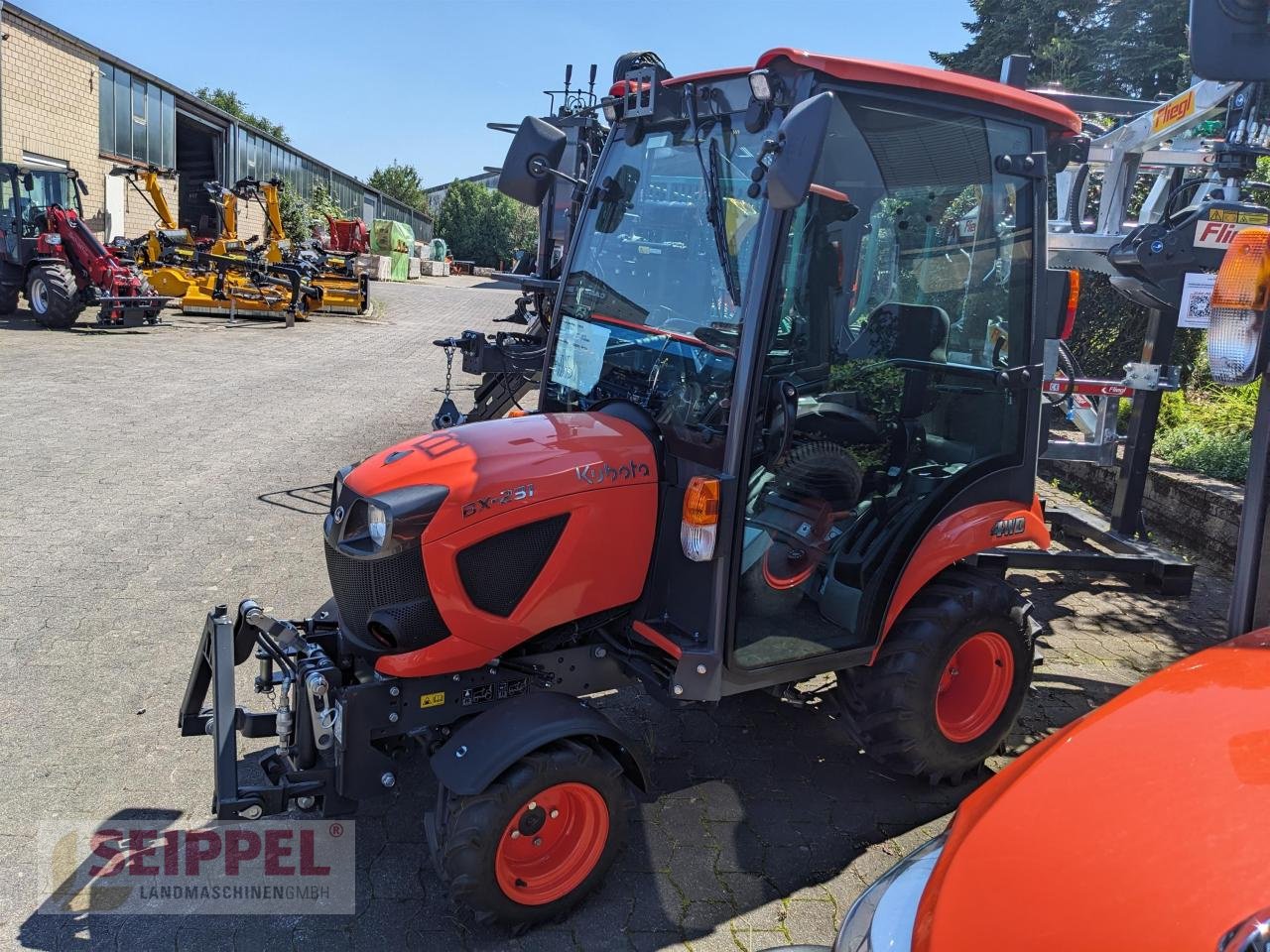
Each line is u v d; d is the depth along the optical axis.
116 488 7.08
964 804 2.12
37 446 8.09
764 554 3.22
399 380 12.73
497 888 2.78
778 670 3.22
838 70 2.85
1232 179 4.12
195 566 5.65
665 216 3.34
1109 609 5.82
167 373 12.05
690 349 3.17
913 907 1.86
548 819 2.90
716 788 3.76
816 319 3.15
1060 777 1.91
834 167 3.04
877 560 3.47
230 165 29.73
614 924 2.97
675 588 3.17
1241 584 2.83
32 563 5.56
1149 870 1.61
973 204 3.41
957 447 3.65
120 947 2.80
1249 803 1.69
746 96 3.06
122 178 23.25
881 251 3.25
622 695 4.49
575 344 3.71
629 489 3.11
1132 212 8.79
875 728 3.57
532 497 2.94
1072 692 4.70
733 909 3.05
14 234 15.56
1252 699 2.00
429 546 2.83
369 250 38.09
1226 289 2.67
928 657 3.47
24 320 16.23
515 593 2.99
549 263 6.71
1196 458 7.35
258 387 11.52
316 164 39.72
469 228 63.94
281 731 3.00
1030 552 5.73
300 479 7.57
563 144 3.62
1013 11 19.95
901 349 3.40
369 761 2.89
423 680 2.96
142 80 23.97
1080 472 8.40
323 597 5.27
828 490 3.35
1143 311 8.98
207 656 3.24
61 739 3.82
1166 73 17.28
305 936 2.88
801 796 3.73
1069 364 5.77
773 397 3.06
